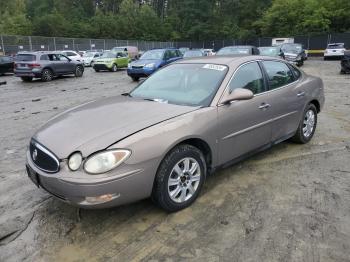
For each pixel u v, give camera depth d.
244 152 4.41
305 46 47.38
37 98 12.27
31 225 3.53
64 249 3.14
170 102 4.14
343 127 6.93
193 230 3.37
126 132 3.32
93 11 89.56
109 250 3.10
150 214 3.66
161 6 95.38
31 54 18.55
